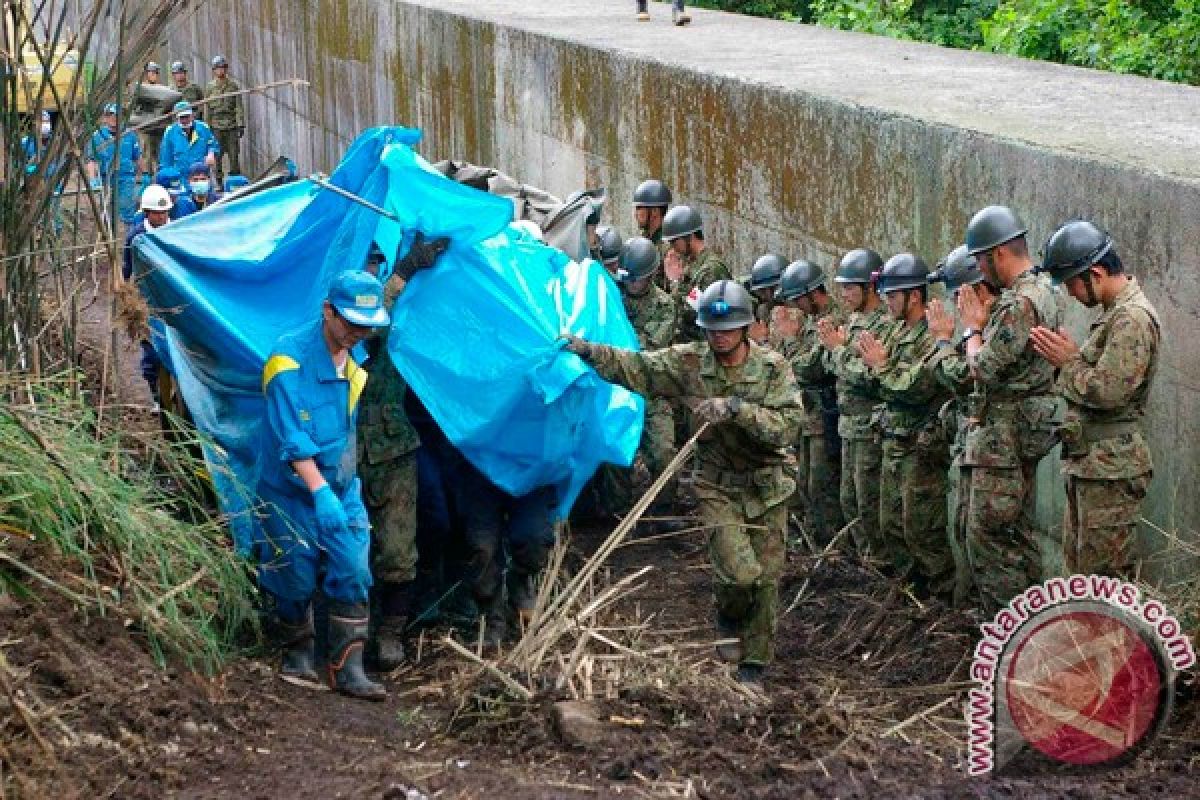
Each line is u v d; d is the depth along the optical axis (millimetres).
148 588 6934
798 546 10000
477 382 7980
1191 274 7695
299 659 7488
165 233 8211
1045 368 7781
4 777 5512
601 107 14688
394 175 7980
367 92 21719
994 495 7855
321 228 8141
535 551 8375
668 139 13445
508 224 8234
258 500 7531
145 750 6031
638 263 10344
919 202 9961
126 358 13367
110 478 7195
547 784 5996
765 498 7746
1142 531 8117
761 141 11914
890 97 10898
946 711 7512
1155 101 10477
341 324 7047
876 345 8641
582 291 8539
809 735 6578
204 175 16125
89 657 6414
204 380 8094
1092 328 7375
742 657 7859
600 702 6723
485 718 6734
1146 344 7164
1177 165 8125
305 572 7297
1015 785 6117
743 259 12398
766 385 7609
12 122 7672
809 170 11273
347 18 22188
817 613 8961
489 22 17172
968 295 7910
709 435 7727
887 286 8719
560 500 8477
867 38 14766
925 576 8867
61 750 5816
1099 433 7355
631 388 7930
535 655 7219
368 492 7922
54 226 8414
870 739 6625
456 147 18672
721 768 6180
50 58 7758
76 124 7879
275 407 7105
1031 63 12656
